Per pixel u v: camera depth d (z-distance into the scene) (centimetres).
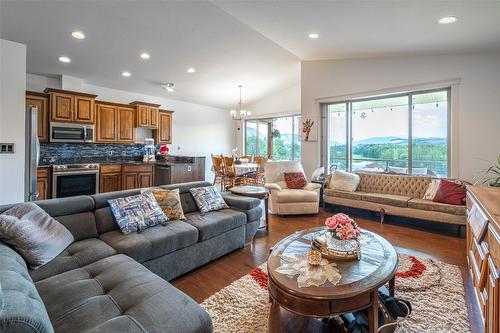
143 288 143
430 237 344
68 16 338
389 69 459
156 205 263
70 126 499
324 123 560
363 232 230
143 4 329
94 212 237
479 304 181
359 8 278
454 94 397
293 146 780
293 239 213
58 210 215
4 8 313
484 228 172
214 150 845
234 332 166
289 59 545
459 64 393
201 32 409
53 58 441
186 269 242
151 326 115
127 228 232
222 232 278
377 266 164
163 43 435
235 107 862
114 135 573
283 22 356
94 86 577
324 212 474
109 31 382
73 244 207
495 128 369
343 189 462
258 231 369
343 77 512
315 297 134
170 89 646
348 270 159
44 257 174
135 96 649
